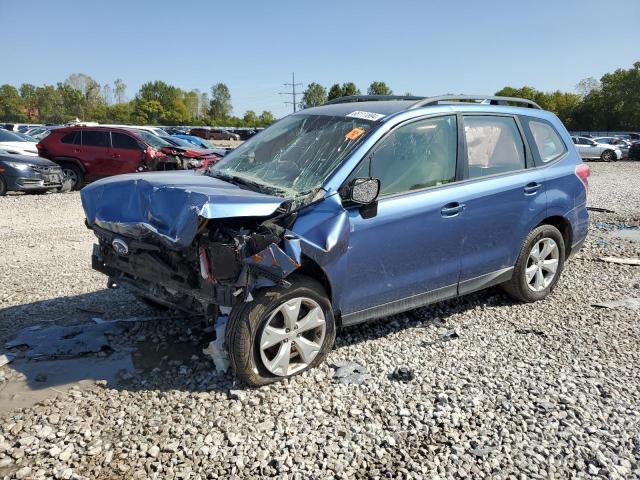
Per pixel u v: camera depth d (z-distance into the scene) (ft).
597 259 23.93
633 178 66.64
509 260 16.57
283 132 15.60
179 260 11.76
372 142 13.32
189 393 11.55
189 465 9.24
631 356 14.02
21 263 21.54
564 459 9.72
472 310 17.10
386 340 14.61
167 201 11.32
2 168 40.63
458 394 11.81
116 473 9.00
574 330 15.67
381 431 10.37
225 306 11.21
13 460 9.21
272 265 11.00
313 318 12.34
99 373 12.35
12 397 11.20
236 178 13.71
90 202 13.42
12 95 352.08
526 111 17.49
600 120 274.16
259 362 11.71
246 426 10.38
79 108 356.38
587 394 12.00
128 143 46.09
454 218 14.56
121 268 13.53
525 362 13.55
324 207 12.21
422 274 14.28
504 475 9.25
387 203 13.29
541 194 16.90
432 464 9.45
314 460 9.48
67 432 10.02
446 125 14.98
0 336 14.19
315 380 12.25
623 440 10.28
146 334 14.47
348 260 12.66
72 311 16.06
